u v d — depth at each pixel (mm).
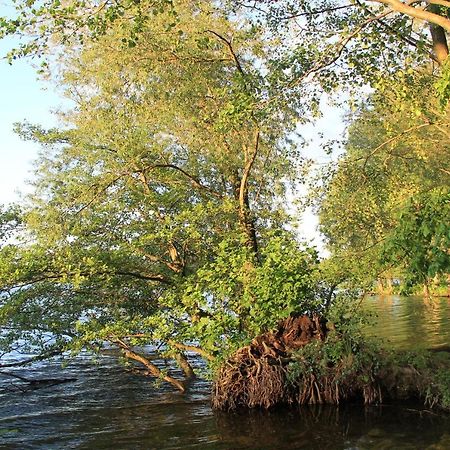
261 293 14469
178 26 15805
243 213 16672
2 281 14078
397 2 10031
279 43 15242
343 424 12680
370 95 16484
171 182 17359
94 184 16250
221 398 14430
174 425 13414
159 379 16562
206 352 15492
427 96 15125
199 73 16453
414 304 39188
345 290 14930
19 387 18703
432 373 14070
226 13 15688
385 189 17484
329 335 14438
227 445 11703
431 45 13117
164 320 14812
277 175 17453
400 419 12758
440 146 20734
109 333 15070
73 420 14297
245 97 13023
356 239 17797
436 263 7297
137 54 15969
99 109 17328
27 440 12586
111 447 11875
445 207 7645
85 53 16844
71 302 16828
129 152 15945
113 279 16266
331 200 17406
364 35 12922
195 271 17000
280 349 14758
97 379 19938
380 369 14289
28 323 16422
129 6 10766
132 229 16578
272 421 13305
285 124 16609
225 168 17609
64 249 15484
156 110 16938
